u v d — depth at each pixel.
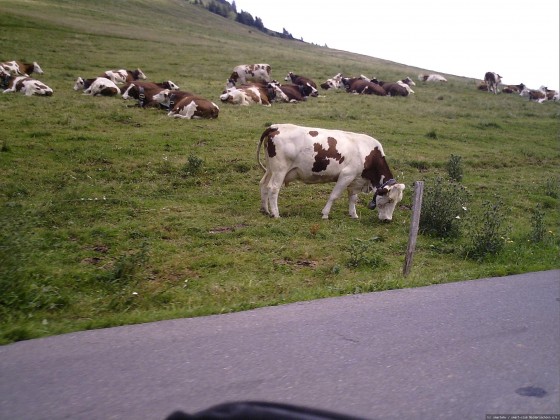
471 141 22.20
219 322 6.46
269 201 12.45
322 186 15.26
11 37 41.28
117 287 8.28
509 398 4.72
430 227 12.26
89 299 7.78
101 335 6.02
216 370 5.14
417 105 29.61
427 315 6.79
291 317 6.66
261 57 48.69
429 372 5.19
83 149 15.70
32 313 7.04
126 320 6.50
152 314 6.77
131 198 12.66
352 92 33.59
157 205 12.50
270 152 12.33
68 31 49.97
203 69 37.34
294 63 47.44
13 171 13.68
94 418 4.28
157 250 9.93
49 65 33.09
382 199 12.49
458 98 35.34
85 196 12.56
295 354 5.54
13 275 7.39
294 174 12.53
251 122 20.86
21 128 17.31
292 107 25.59
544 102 39.84
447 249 11.19
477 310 7.03
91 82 25.66
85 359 5.36
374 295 7.64
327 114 23.73
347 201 14.33
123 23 68.06
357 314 6.79
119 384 4.84
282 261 9.87
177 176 14.59
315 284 8.74
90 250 9.82
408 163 17.78
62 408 4.42
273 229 11.38
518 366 5.37
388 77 46.19
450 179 16.45
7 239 7.57
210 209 12.60
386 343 5.87
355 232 11.80
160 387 4.80
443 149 20.22
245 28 129.75
